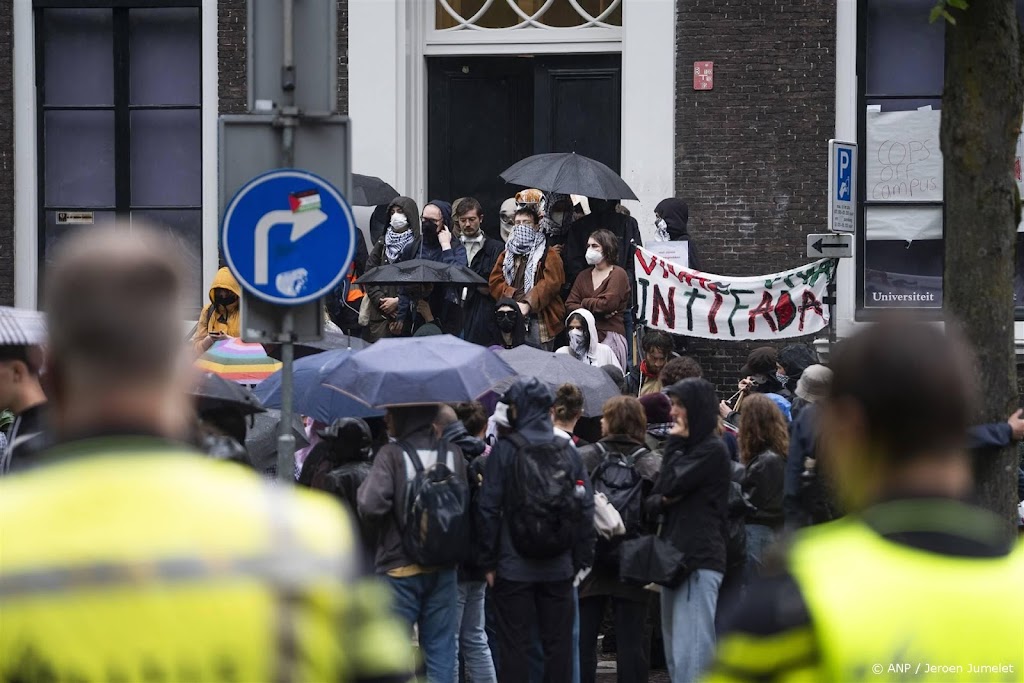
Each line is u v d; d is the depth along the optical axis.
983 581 7.10
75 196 44.25
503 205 42.28
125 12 43.97
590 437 29.55
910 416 7.33
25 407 15.87
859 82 41.47
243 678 6.20
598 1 43.41
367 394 22.89
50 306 6.64
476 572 24.48
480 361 23.97
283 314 20.09
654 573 22.95
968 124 22.83
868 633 6.97
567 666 23.34
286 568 6.36
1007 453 22.81
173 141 44.00
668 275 38.31
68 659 6.11
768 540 24.84
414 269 34.84
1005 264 22.95
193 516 6.39
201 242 43.88
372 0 42.22
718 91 41.09
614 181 37.69
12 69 43.81
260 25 20.50
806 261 40.81
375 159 42.31
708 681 7.27
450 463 22.91
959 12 22.77
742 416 25.64
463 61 44.47
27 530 6.28
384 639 6.70
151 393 6.63
